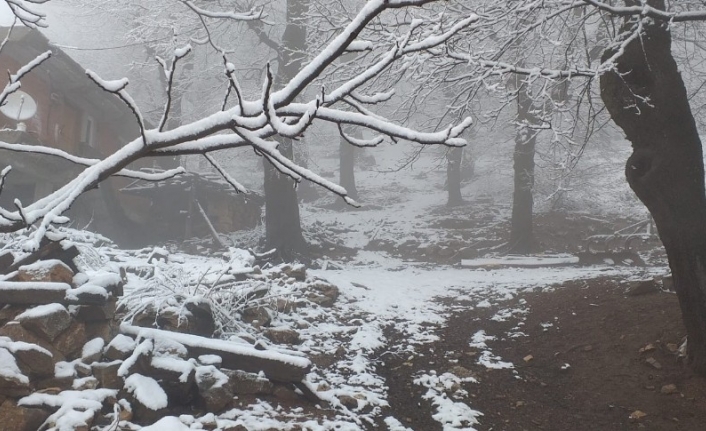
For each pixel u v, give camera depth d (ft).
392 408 23.90
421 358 29.22
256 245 62.95
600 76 28.45
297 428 19.33
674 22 26.23
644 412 24.04
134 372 19.07
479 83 30.91
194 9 17.10
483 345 31.12
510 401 25.57
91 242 33.94
